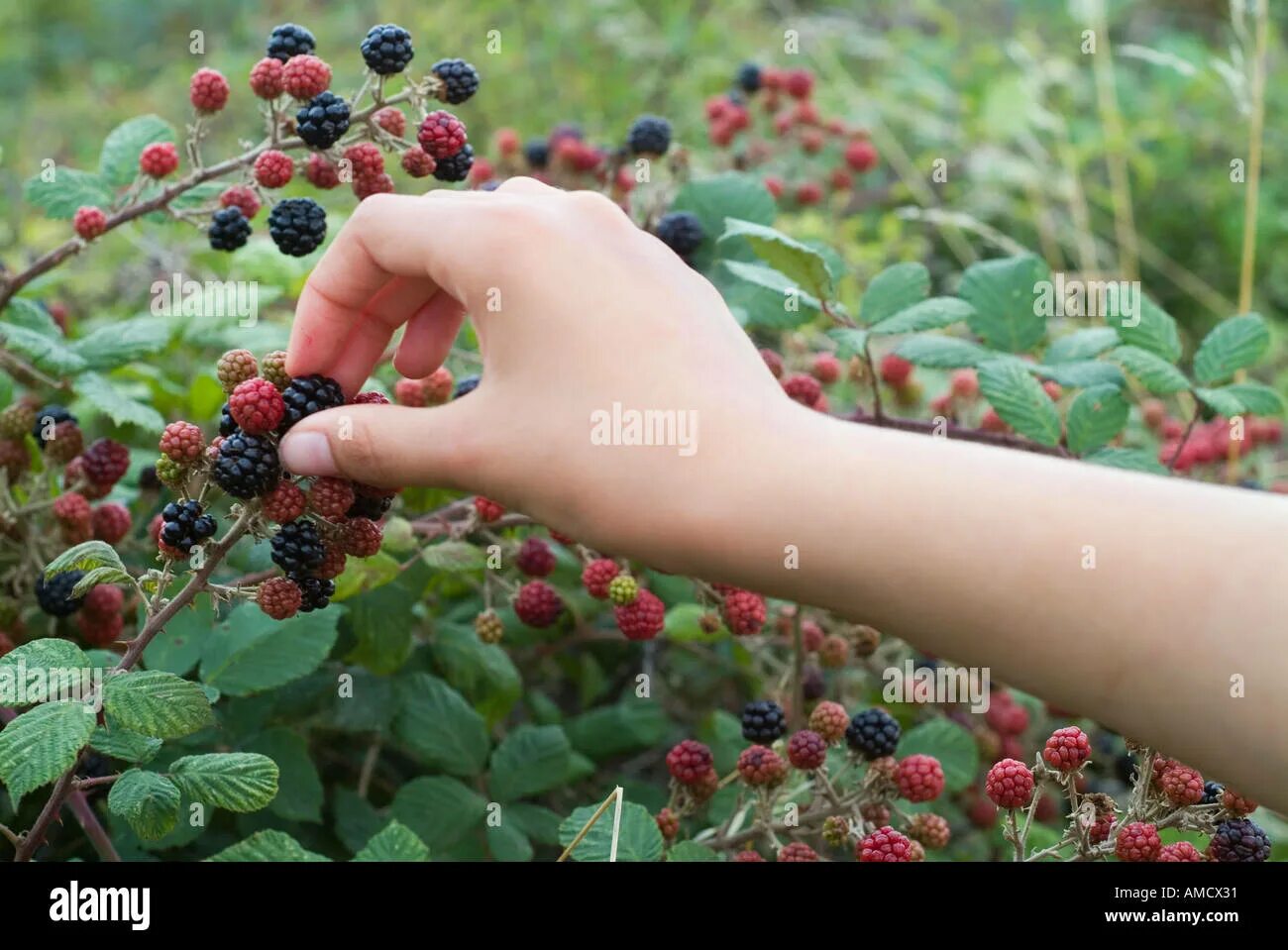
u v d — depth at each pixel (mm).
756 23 1820
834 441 453
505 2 1568
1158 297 1531
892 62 1820
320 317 510
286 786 654
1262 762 424
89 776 609
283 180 614
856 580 445
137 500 746
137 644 522
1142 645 428
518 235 474
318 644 628
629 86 1555
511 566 725
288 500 513
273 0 1901
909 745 703
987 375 676
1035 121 1493
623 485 457
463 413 476
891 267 709
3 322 673
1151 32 2154
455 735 685
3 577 659
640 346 464
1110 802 564
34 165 1486
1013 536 436
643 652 820
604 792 737
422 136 610
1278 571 424
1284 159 1766
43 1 2117
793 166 1120
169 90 1704
